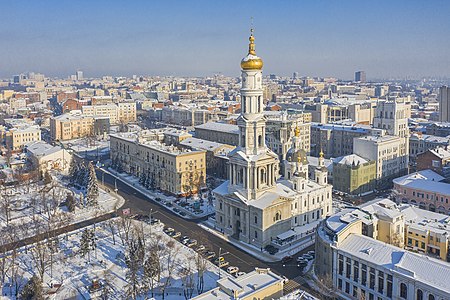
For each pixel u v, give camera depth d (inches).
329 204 6653.5
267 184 6028.5
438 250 4968.0
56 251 5457.7
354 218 4790.8
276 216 5792.3
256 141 5964.6
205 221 6683.1
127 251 5388.8
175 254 5324.8
